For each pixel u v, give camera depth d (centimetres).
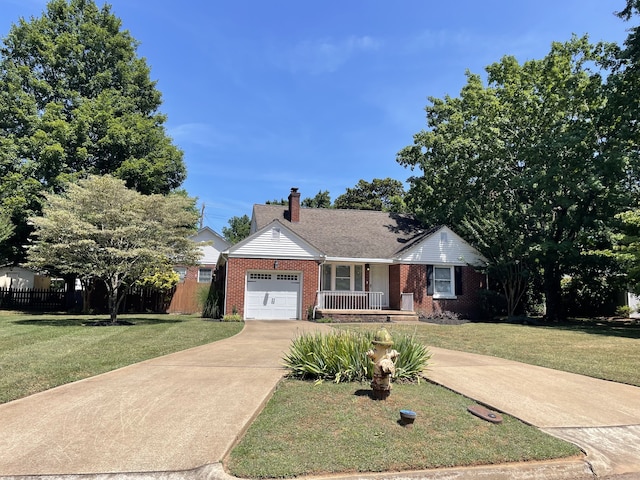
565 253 1823
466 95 2403
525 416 489
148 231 1522
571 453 391
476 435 423
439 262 2067
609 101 1750
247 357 812
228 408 483
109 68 2741
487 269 2000
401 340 682
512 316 1880
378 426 434
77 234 1400
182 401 508
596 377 697
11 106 2377
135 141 2462
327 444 388
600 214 1811
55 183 2242
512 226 1970
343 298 1922
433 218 2436
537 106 2002
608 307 2219
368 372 616
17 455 355
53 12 2697
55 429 414
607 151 1769
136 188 2484
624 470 377
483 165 2173
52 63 2531
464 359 838
